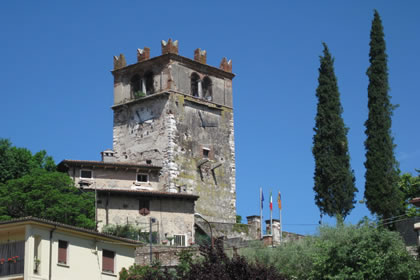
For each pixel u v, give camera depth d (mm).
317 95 77688
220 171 93938
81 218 76125
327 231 61750
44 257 53594
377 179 70438
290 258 63094
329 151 75875
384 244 56562
